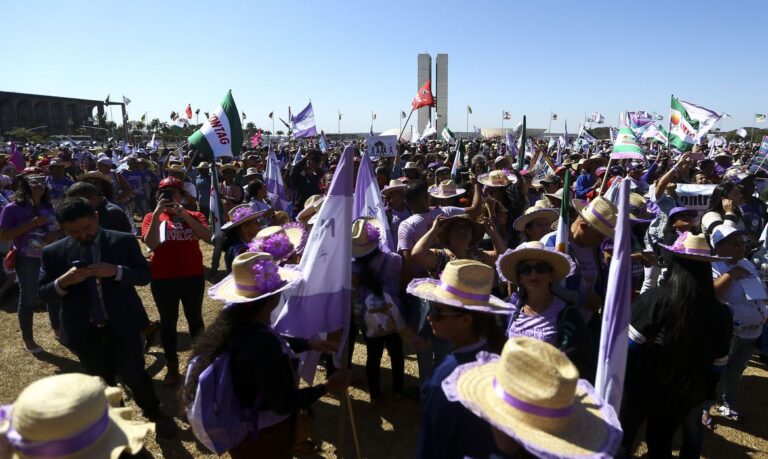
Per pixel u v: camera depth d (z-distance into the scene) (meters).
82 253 4.01
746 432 4.59
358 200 5.30
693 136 10.46
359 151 21.56
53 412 1.58
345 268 3.26
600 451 1.68
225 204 9.65
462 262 2.75
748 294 4.46
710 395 3.58
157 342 6.51
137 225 13.90
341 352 3.28
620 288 2.47
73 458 1.62
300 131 15.46
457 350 2.59
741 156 24.73
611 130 24.25
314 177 10.98
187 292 5.41
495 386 1.89
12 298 8.13
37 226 5.93
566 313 3.18
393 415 4.92
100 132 94.75
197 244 5.54
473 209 5.67
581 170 12.32
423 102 11.68
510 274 3.44
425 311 4.20
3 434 1.67
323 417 4.89
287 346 2.89
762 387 5.44
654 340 3.21
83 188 5.16
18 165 15.77
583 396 1.98
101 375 4.22
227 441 2.72
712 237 4.58
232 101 7.56
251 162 15.13
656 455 3.58
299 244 5.00
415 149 25.84
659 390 3.21
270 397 2.65
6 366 5.77
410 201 5.18
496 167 9.95
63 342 4.06
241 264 2.80
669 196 7.68
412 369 5.93
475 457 2.13
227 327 2.77
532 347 1.81
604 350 2.53
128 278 4.00
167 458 4.19
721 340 3.20
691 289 3.07
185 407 2.80
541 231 5.29
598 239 3.97
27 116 90.94
